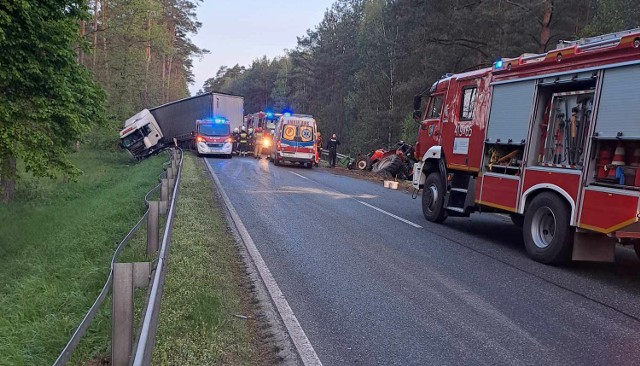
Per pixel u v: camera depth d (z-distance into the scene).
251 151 35.81
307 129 26.16
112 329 3.78
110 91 37.12
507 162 9.03
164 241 5.34
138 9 36.84
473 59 31.44
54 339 4.79
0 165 11.57
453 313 5.57
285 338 4.84
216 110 32.59
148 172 20.56
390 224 10.79
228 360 4.29
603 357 4.54
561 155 7.78
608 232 6.72
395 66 41.03
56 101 11.45
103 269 6.87
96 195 17.95
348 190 16.95
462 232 10.34
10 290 7.04
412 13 35.28
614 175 6.76
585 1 26.72
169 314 4.93
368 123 43.75
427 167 11.88
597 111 7.02
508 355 4.55
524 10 25.27
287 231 9.59
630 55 6.54
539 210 8.01
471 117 10.14
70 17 11.83
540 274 7.25
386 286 6.45
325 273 6.94
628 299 6.21
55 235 10.86
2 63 10.15
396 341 4.81
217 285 6.04
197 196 12.90
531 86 8.43
